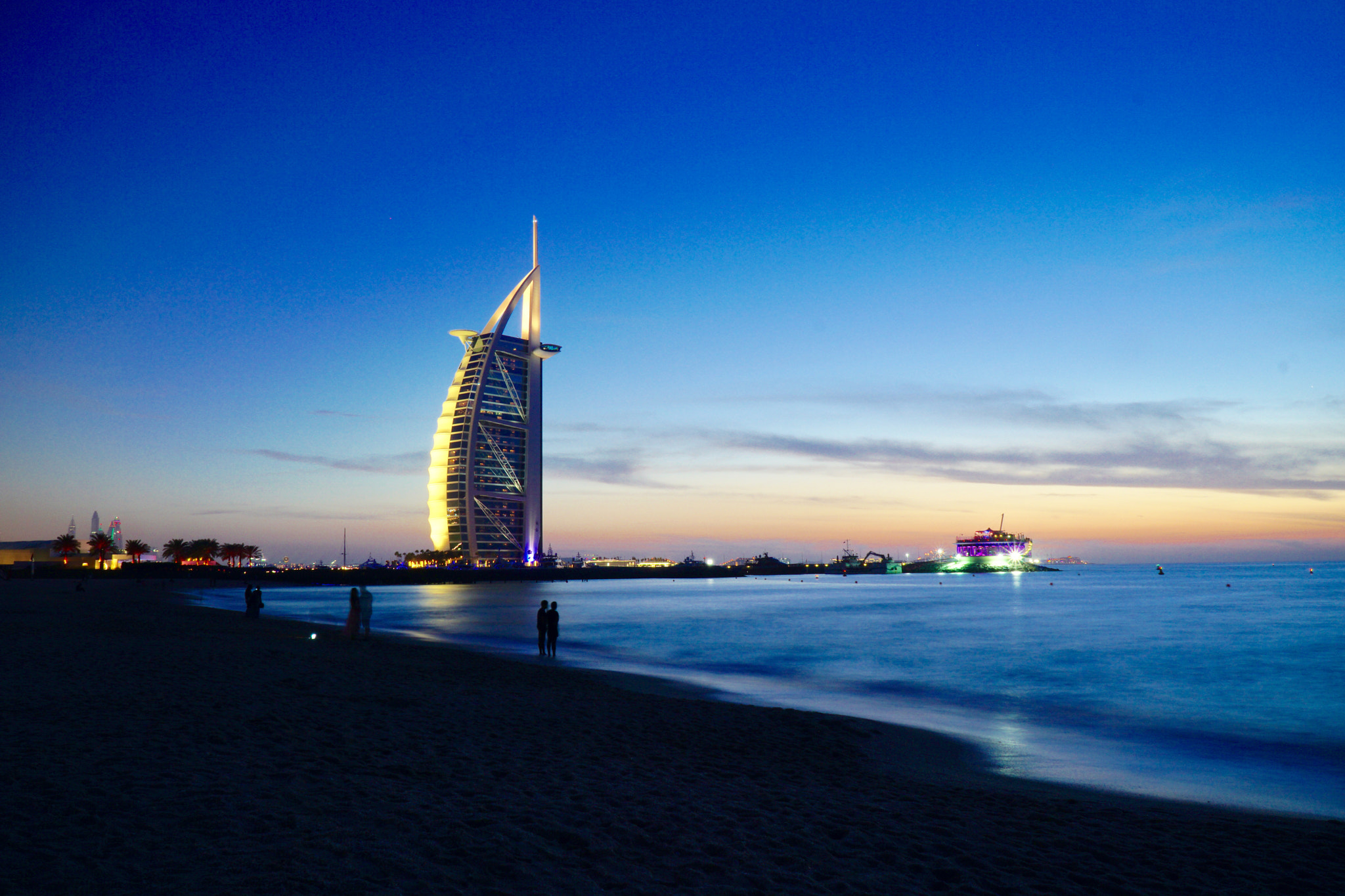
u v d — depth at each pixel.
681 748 13.30
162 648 22.84
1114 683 26.64
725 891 6.15
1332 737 17.39
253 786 8.03
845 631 51.78
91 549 192.38
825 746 14.48
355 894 5.36
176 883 5.35
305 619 56.12
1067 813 10.10
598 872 6.32
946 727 18.17
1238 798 12.04
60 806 6.89
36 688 13.90
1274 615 70.00
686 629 52.75
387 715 13.63
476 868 6.11
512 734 13.02
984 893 6.68
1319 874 7.86
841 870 6.94
